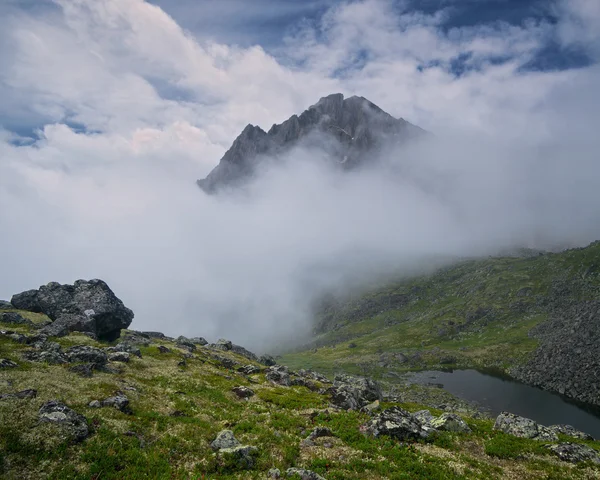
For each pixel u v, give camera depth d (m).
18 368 36.25
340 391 54.47
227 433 30.75
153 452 26.03
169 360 67.50
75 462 22.39
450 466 28.61
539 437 38.31
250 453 27.72
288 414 42.53
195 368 65.88
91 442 24.84
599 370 152.12
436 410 68.19
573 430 49.12
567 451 33.44
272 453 28.92
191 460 26.25
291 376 81.75
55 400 28.17
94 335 69.12
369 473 26.28
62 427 24.88
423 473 26.94
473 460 30.52
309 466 27.14
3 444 21.73
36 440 22.97
